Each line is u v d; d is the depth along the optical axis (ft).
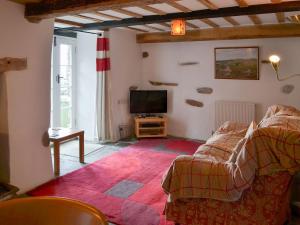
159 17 13.30
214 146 10.23
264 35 16.01
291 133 6.38
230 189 6.91
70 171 12.87
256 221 6.97
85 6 8.97
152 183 11.58
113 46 17.85
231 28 16.80
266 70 16.81
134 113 19.74
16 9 9.77
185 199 7.68
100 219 3.13
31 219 3.47
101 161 14.33
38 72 10.85
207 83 18.66
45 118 11.39
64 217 3.44
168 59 19.83
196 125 19.36
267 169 6.50
